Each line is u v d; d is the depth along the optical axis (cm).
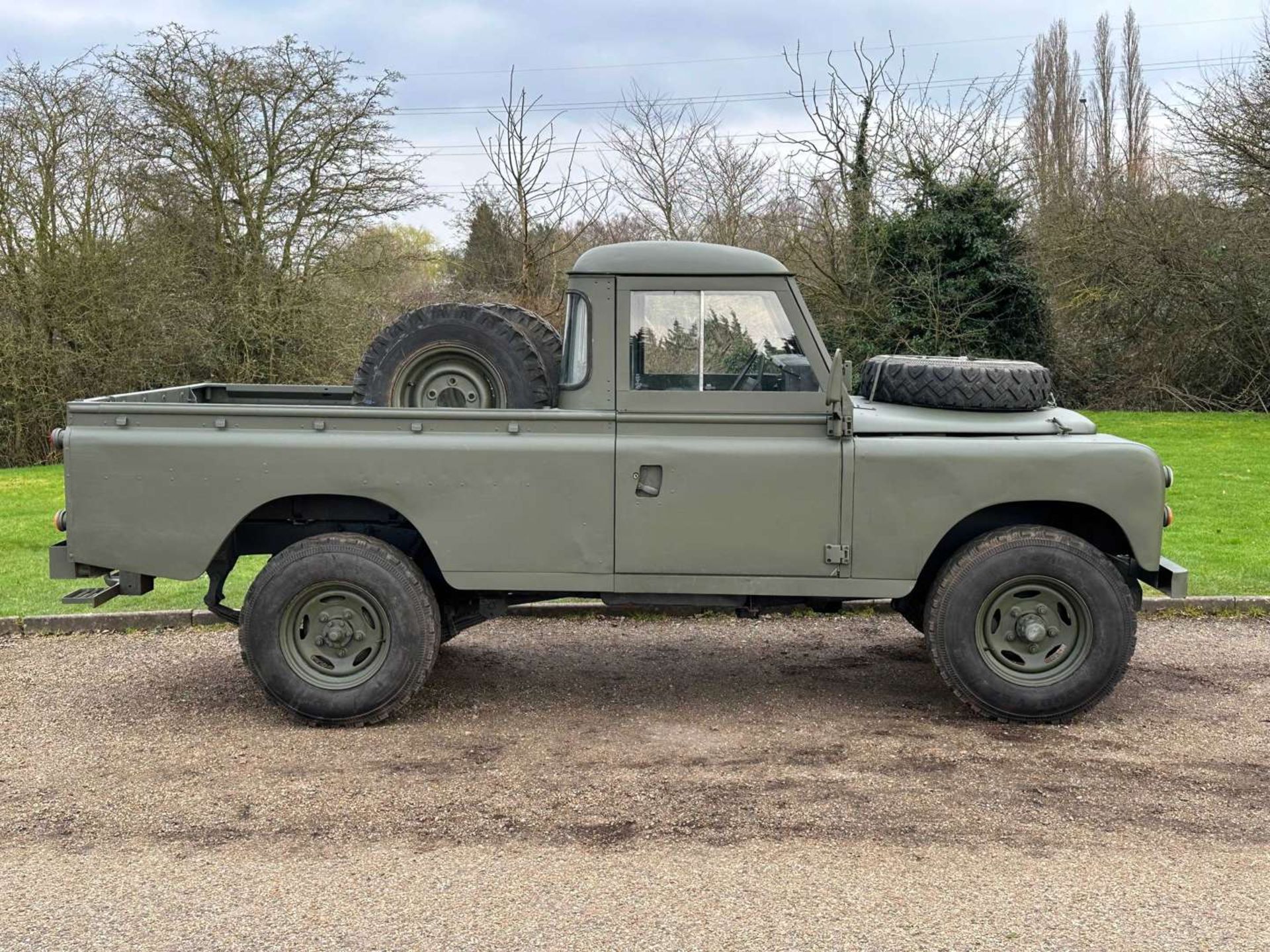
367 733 498
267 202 1920
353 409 498
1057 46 3853
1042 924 322
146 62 1817
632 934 316
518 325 522
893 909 331
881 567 496
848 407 488
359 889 347
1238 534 934
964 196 2167
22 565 888
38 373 1812
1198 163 2130
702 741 484
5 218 1777
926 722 509
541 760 462
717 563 498
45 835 391
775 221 2297
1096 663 495
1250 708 527
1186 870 357
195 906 337
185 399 619
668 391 500
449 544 500
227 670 602
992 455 490
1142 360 2328
